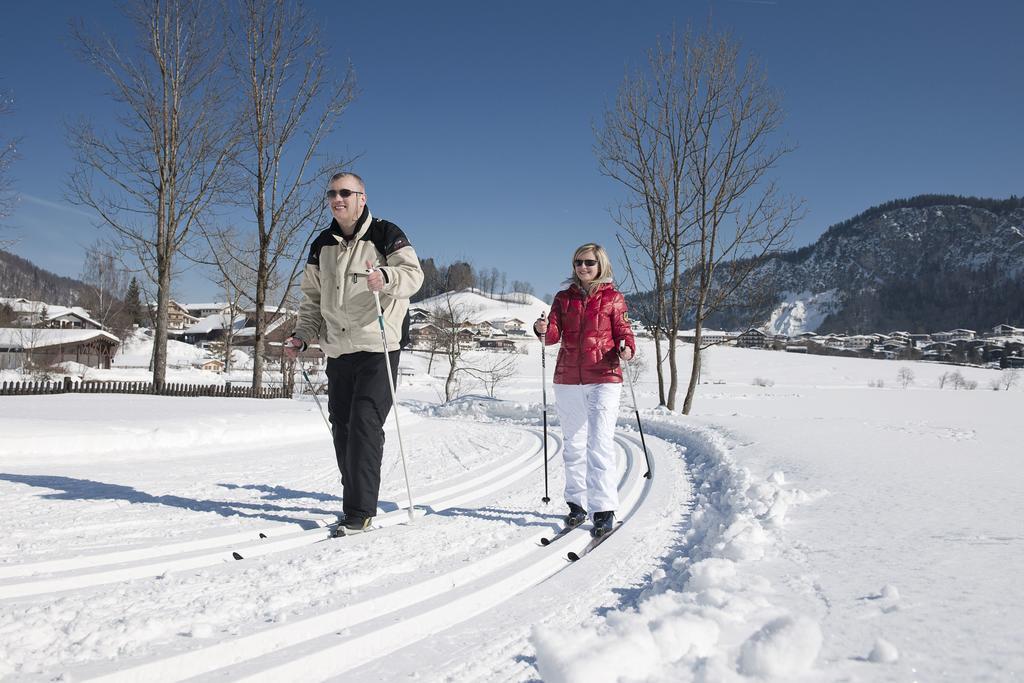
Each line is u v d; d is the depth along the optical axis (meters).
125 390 16.97
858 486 4.69
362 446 3.74
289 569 2.90
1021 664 1.72
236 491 4.90
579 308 4.16
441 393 33.88
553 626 2.45
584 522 4.15
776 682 1.70
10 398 12.49
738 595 2.45
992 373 79.44
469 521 4.05
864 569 2.72
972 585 2.41
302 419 9.41
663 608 2.37
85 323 57.00
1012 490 4.36
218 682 1.85
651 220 16.98
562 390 4.15
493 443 8.72
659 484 5.76
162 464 6.29
